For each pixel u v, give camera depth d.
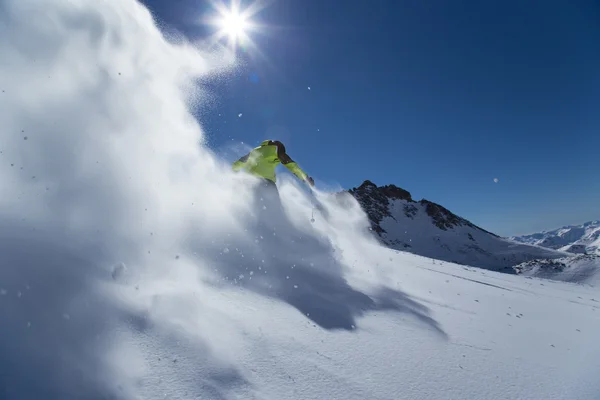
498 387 1.50
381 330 2.03
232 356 1.39
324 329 1.87
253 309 1.90
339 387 1.33
